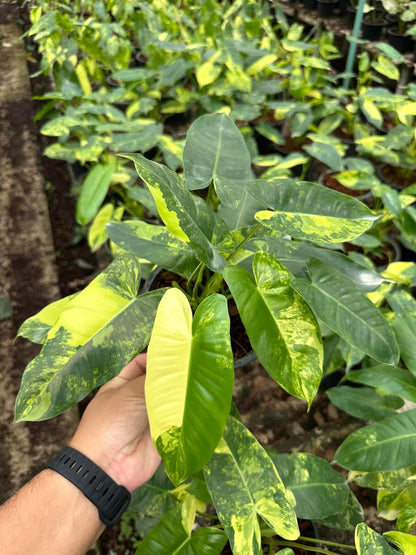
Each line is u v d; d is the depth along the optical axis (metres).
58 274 0.89
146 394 0.29
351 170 0.76
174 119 1.22
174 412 0.28
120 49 1.04
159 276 0.54
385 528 0.57
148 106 0.90
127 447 0.36
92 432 0.35
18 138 1.24
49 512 0.31
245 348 0.49
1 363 0.74
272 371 0.33
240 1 1.23
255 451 0.39
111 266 0.39
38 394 0.31
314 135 0.85
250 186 0.38
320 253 0.44
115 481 0.34
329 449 0.64
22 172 1.12
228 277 0.34
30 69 1.57
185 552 0.38
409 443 0.44
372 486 0.48
